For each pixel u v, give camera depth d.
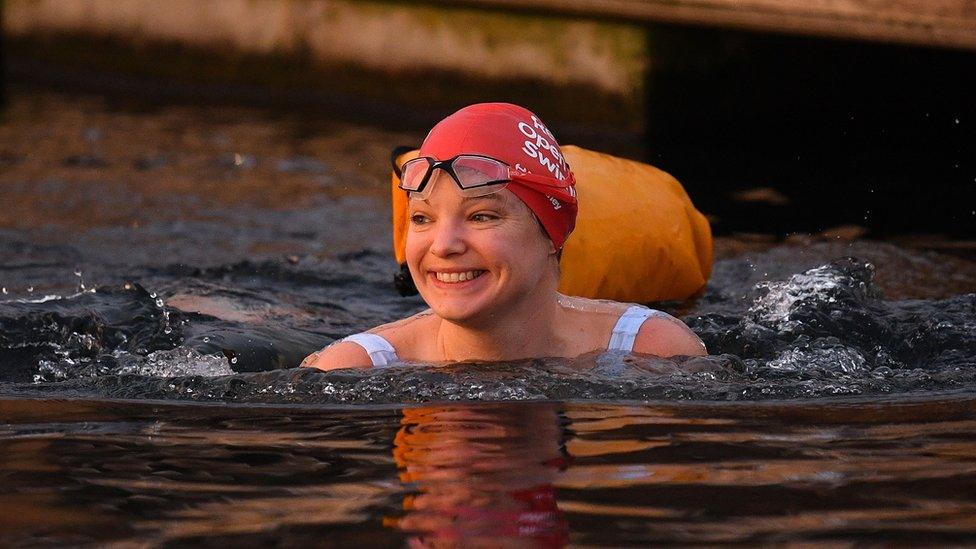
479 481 4.09
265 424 4.99
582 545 3.50
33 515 3.89
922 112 14.96
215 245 10.23
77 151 15.08
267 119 18.44
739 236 10.27
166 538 3.65
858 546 3.50
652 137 17.52
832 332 6.70
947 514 3.75
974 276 8.70
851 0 15.07
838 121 15.65
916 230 10.39
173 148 15.53
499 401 5.24
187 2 21.64
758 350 6.39
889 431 4.73
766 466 4.25
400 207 7.17
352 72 20.38
